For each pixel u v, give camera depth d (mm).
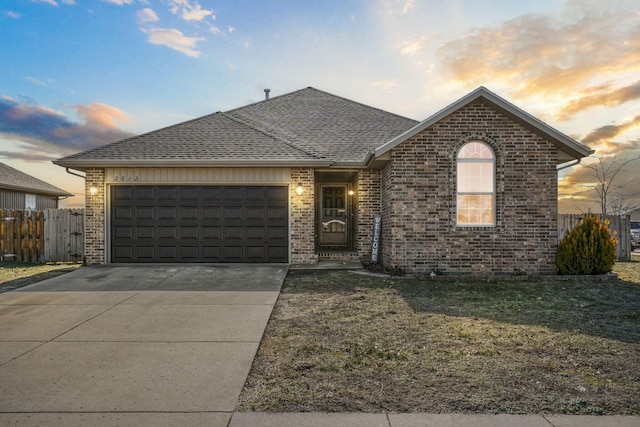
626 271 10625
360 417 2947
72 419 2930
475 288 8102
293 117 14703
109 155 10672
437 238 9695
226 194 10938
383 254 11109
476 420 2898
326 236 13922
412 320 5688
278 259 10961
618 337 4883
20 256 12539
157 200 10883
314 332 5160
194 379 3697
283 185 10977
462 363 4039
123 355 4348
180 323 5613
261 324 5547
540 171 9688
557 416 2959
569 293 7617
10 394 3363
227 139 11812
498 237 9664
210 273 9469
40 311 6293
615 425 2824
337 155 11516
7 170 21078
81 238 12438
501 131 9711
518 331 5125
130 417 2967
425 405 3137
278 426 2826
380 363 4051
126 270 9828
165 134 12086
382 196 11406
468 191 9836
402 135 9555
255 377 3748
